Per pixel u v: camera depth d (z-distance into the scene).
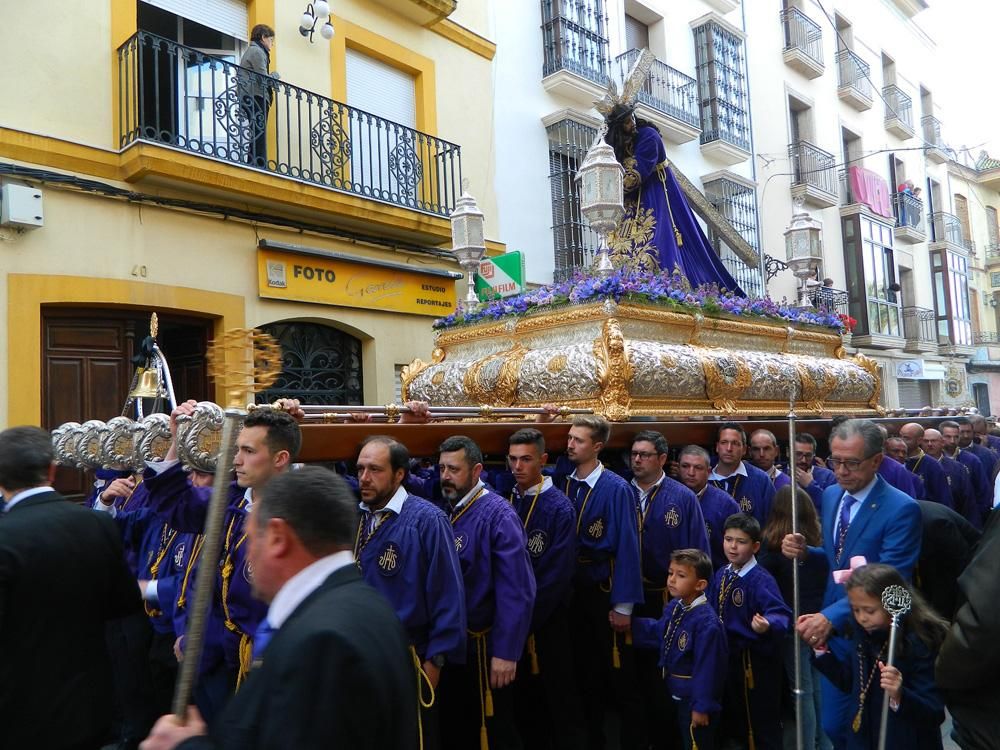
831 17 19.42
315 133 8.79
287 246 8.56
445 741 3.91
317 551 1.73
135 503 4.18
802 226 9.24
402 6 10.02
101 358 7.43
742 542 3.96
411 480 4.36
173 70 7.82
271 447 2.89
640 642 4.11
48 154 6.91
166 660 3.81
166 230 7.75
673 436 5.37
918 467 6.97
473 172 10.85
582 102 12.48
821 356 8.30
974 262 26.70
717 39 14.93
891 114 21.75
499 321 6.59
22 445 2.82
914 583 4.08
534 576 3.82
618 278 5.72
